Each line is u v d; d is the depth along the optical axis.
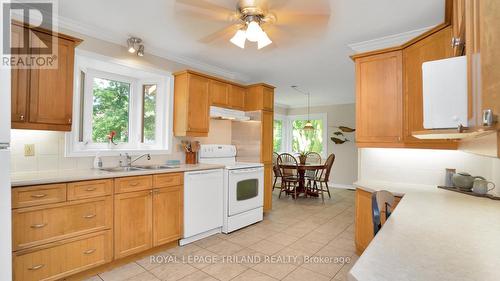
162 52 3.28
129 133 3.31
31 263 1.82
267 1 2.08
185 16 2.41
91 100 2.92
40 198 1.87
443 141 2.13
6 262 1.38
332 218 3.91
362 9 2.21
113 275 2.17
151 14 2.39
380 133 2.48
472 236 1.00
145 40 2.97
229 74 4.27
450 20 1.90
